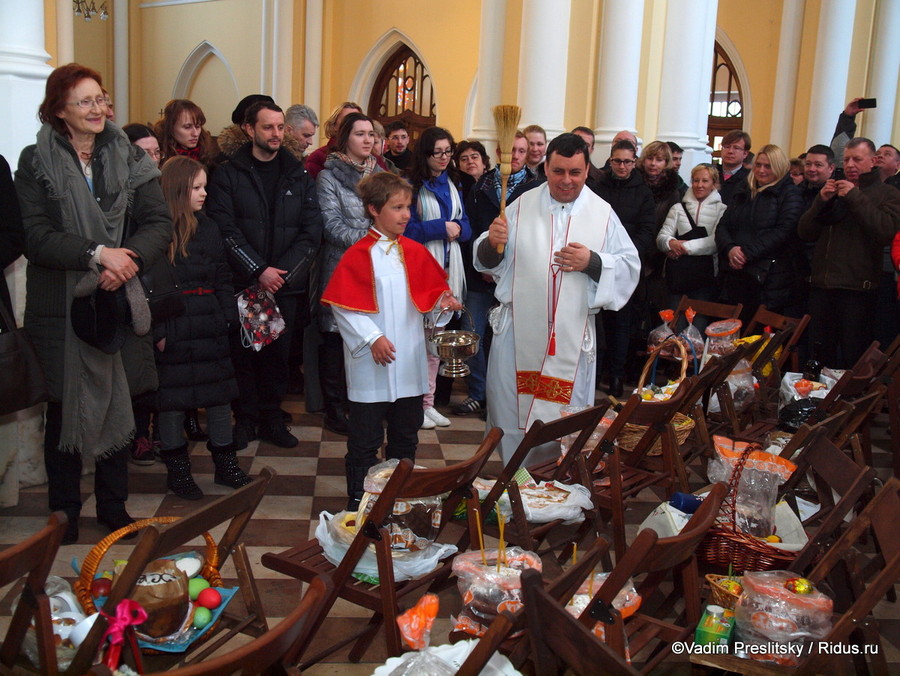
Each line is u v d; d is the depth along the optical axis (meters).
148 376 3.51
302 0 13.73
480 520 2.64
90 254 3.06
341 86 14.45
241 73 14.88
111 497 3.49
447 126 13.45
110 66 15.80
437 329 3.87
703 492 3.10
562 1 6.73
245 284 4.51
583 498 3.04
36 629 1.70
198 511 1.91
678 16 7.88
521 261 3.81
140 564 1.78
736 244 5.97
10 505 3.75
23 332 3.02
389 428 3.74
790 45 11.71
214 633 2.19
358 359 3.54
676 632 2.30
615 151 5.78
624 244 3.81
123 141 3.29
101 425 3.29
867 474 2.48
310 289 5.07
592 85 7.42
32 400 3.01
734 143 6.83
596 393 6.26
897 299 5.71
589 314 3.83
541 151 5.72
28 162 3.17
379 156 5.50
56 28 4.26
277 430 4.82
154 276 3.42
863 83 11.50
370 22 14.02
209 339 3.88
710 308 5.34
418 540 2.62
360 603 2.39
